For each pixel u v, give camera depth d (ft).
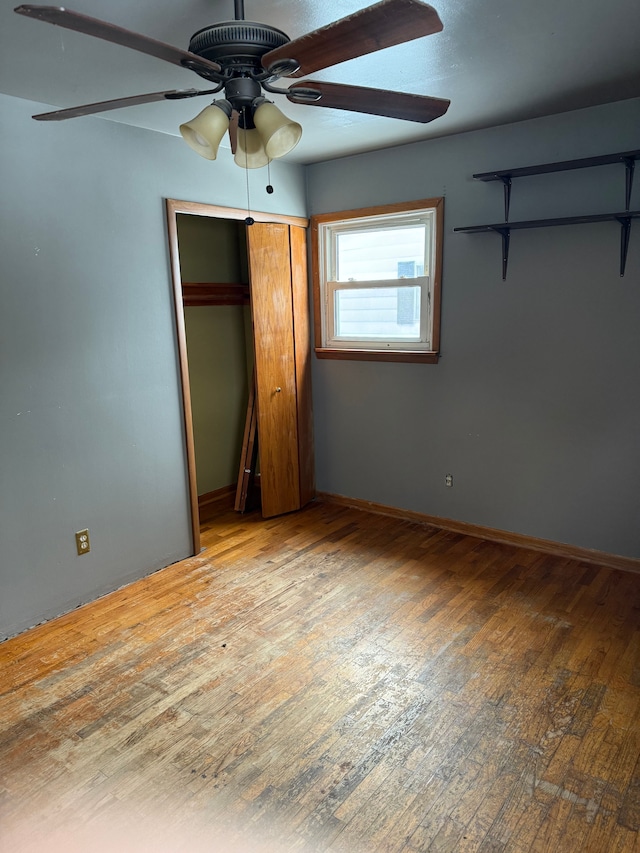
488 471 11.51
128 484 10.06
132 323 9.84
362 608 9.14
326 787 5.82
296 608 9.20
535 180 9.96
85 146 8.84
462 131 10.42
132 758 6.25
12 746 6.46
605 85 8.15
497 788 5.77
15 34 6.02
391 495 13.10
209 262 13.82
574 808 5.53
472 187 10.67
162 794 5.79
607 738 6.38
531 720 6.68
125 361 9.80
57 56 6.63
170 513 10.85
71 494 9.21
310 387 13.80
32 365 8.52
